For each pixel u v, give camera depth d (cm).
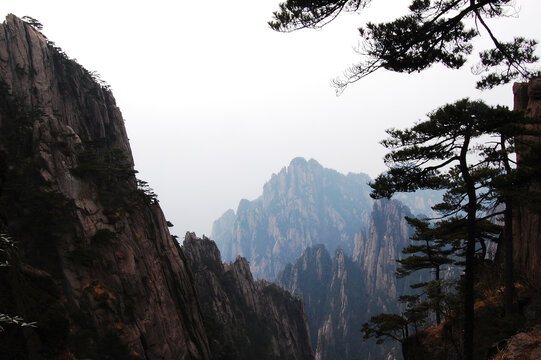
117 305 5478
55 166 5838
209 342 8125
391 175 1961
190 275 8044
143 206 7194
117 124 8688
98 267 5591
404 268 4384
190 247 12438
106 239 5778
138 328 5644
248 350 10262
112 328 5219
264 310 13112
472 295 1827
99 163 6512
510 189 1975
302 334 14412
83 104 7862
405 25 1237
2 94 6256
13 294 1092
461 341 2781
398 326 3512
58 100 7275
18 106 6297
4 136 5759
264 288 14688
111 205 6406
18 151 5684
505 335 2286
